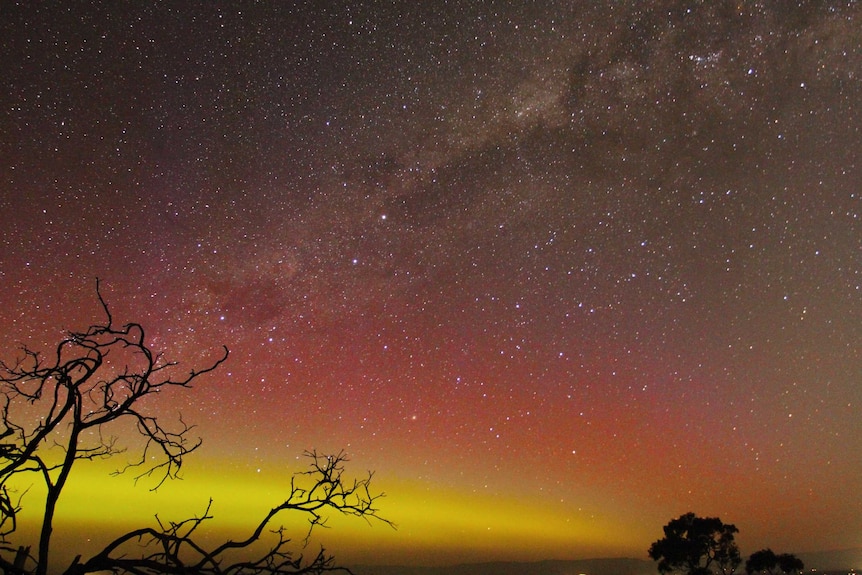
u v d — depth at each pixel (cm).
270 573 379
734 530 2477
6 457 371
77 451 399
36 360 398
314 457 444
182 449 418
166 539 371
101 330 410
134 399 411
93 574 373
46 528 365
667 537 2539
